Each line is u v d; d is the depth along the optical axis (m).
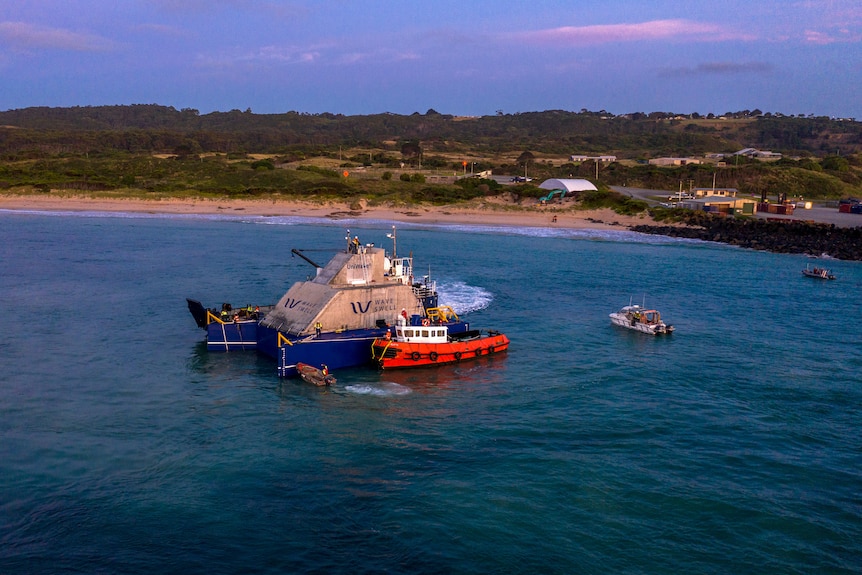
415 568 23.02
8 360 43.75
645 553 24.08
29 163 192.12
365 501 27.23
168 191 157.50
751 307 65.31
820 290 74.56
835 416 37.31
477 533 25.03
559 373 43.97
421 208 146.38
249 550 23.86
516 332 53.81
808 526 25.95
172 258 83.56
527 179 198.38
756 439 33.97
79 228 113.00
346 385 41.00
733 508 27.08
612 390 40.91
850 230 116.06
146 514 25.95
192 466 29.98
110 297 61.62
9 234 103.50
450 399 38.94
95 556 23.33
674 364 46.25
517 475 29.52
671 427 35.28
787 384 42.41
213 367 43.84
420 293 51.09
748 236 117.31
